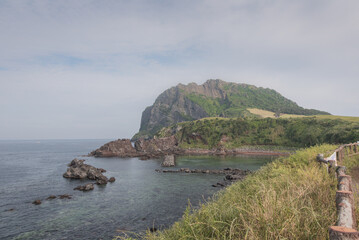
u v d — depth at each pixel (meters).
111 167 67.44
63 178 47.16
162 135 178.38
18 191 35.38
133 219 22.56
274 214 4.05
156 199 29.86
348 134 95.25
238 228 4.12
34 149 182.75
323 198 5.02
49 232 19.95
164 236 5.61
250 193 7.51
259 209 4.27
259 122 149.50
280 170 10.12
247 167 64.19
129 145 130.75
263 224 3.82
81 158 99.44
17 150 167.12
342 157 12.47
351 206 2.67
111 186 39.00
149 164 75.81
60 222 22.17
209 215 5.04
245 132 144.12
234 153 118.69
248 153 117.50
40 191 35.34
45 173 54.19
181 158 95.19
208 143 143.25
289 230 3.52
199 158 94.81
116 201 29.30
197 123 167.00
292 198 4.68
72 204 28.20
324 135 107.38
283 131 134.00
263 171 13.03
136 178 47.19
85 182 42.88
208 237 4.28
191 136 150.50
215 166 67.44
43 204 28.38
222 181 42.31
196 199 29.34
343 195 2.76
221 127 152.12
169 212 24.39
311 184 5.83
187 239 4.65
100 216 23.62
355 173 10.05
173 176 49.47
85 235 19.17
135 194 32.91
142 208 26.00
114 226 20.89
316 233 3.53
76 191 35.25
